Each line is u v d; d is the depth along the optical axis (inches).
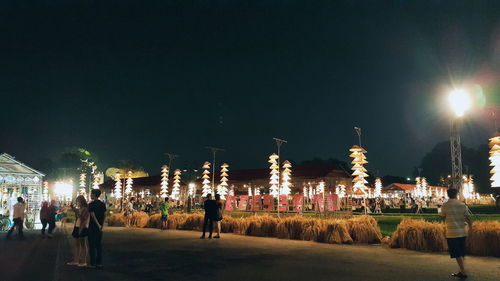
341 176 1648.6
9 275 327.9
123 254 468.8
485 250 453.1
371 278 321.7
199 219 848.9
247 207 1320.1
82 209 390.0
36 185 1157.1
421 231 506.9
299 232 649.0
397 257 442.9
